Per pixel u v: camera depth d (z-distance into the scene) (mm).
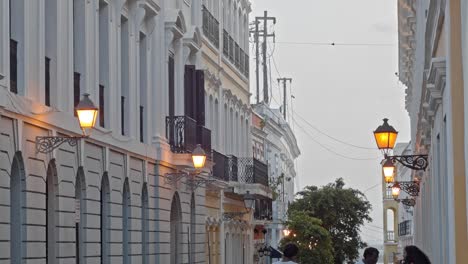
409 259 30000
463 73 30031
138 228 58906
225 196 88062
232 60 93375
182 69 69875
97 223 50625
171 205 67750
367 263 35125
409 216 145875
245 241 100438
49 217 44812
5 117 38844
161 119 63938
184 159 65375
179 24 67500
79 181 48688
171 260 68938
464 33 28469
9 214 39281
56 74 45312
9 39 40000
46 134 43312
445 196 38562
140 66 61562
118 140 54344
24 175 40875
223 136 88438
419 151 69875
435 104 41625
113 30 54656
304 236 117750
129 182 56875
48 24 45312
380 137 45656
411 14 74625
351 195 143875
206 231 79688
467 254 31969
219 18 87000
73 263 46688
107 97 53594
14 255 40812
